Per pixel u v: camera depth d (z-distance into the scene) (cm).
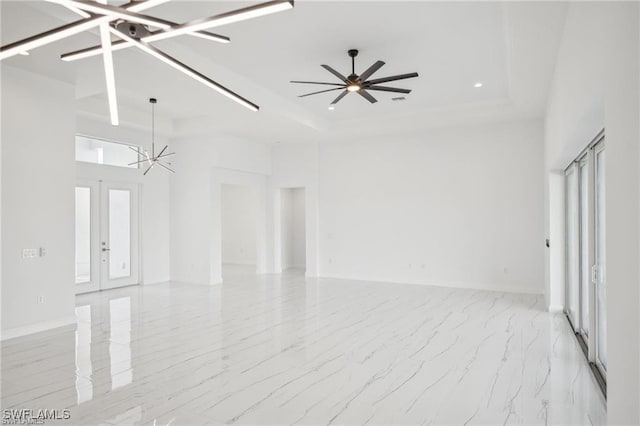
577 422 267
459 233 790
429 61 520
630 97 162
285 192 1116
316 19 409
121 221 812
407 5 384
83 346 435
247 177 958
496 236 755
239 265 1185
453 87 624
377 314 575
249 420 274
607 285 192
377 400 303
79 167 726
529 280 725
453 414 280
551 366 367
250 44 466
